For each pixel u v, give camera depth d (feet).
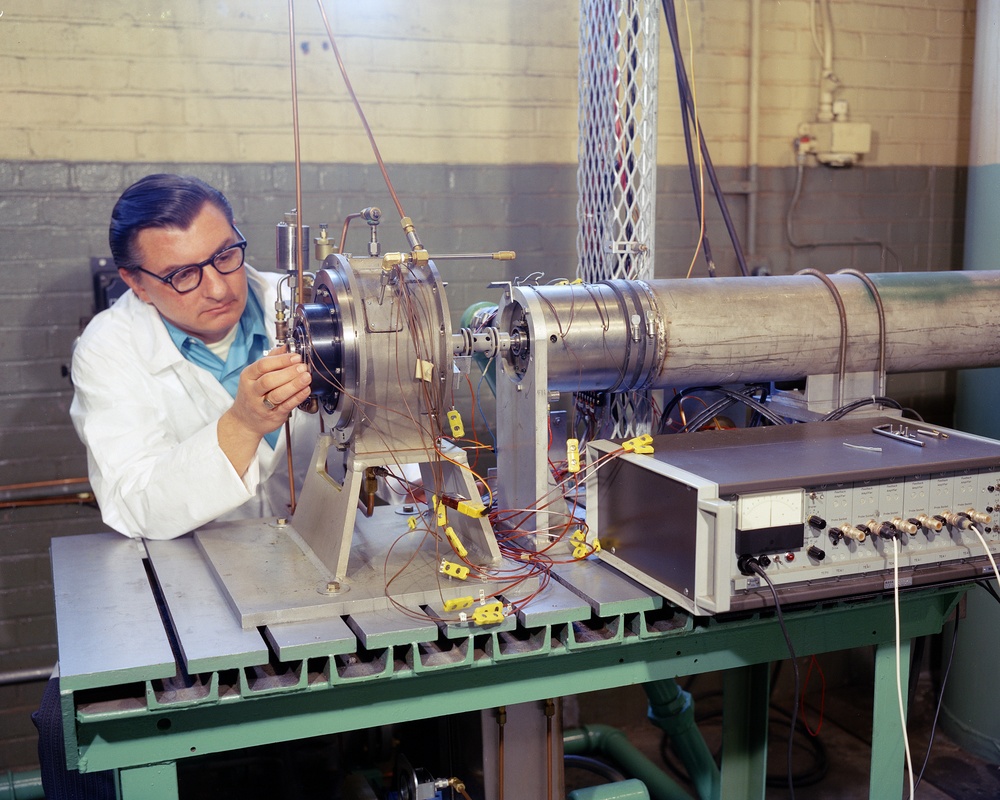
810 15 8.99
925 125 9.53
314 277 4.76
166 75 7.47
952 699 8.38
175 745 3.83
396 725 7.54
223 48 7.57
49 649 7.78
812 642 4.88
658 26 6.26
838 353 5.29
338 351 4.30
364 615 4.07
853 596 4.52
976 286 5.60
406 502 5.55
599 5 6.57
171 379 5.86
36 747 7.87
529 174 8.48
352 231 8.09
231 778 8.02
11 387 7.45
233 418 4.76
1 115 7.16
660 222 8.86
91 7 7.24
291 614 3.99
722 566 3.89
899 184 9.53
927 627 5.16
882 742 5.18
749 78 8.88
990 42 7.25
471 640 4.01
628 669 4.50
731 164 8.99
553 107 8.46
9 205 7.25
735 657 4.71
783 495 4.03
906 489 4.31
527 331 4.77
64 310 7.47
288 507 6.48
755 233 9.12
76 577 4.61
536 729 5.24
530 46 8.32
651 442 4.65
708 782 6.85
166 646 3.78
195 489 4.87
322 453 4.96
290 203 7.88
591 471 4.75
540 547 4.77
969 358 5.63
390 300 4.33
